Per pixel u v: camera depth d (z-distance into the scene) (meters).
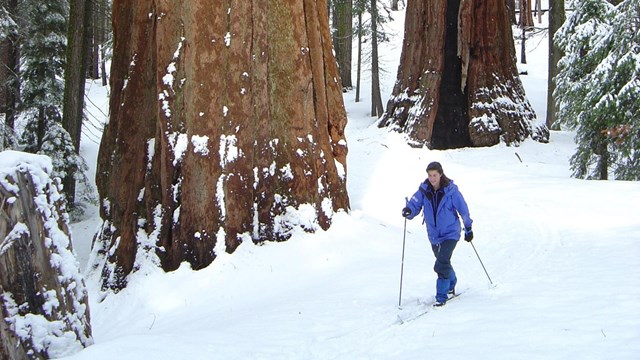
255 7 10.10
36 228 5.22
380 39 32.25
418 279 8.47
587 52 19.41
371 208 14.31
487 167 19.44
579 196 13.75
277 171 10.28
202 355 5.85
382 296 7.78
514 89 22.30
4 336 4.92
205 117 9.60
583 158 18.28
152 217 9.80
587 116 17.62
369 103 35.53
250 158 9.91
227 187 9.59
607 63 16.80
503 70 22.09
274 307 7.76
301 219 10.16
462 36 21.20
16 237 5.07
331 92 11.27
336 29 39.50
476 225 12.44
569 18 20.53
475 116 21.39
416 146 21.05
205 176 9.50
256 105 10.10
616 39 16.78
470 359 5.13
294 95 10.46
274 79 10.39
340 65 39.31
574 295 6.83
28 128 21.14
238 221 9.66
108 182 10.59
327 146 10.98
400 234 11.33
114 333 8.18
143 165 10.06
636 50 16.44
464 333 5.89
